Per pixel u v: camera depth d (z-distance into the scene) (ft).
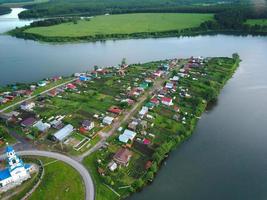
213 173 410.31
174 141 467.11
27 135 484.33
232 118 559.79
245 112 583.58
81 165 411.34
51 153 436.35
